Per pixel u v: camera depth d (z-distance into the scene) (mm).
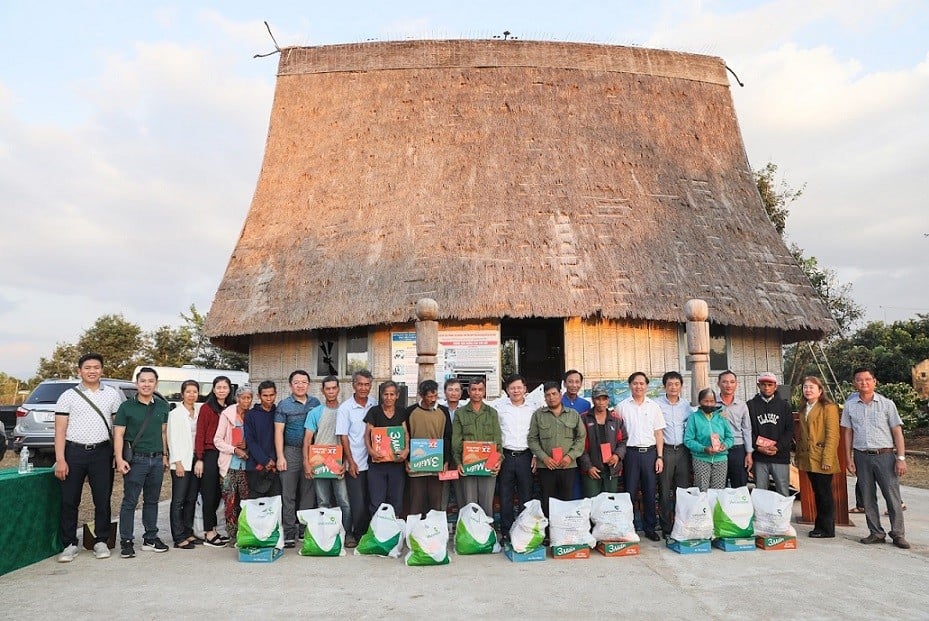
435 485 7414
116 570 6559
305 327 11680
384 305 11508
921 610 5129
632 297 11570
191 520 7742
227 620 4988
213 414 7945
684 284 12055
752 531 7191
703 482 7680
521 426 7590
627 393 9336
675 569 6379
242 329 12055
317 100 14977
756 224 13945
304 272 12461
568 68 14984
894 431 7500
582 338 11938
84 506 10672
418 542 6602
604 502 7117
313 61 15477
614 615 5012
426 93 14570
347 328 12492
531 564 6617
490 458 7234
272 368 13047
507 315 11180
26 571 6543
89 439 7211
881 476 7496
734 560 6730
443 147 13719
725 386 8219
